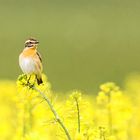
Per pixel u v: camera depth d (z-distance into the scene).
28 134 19.45
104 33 70.12
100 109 19.59
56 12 80.44
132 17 76.88
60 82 51.00
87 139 15.99
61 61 59.91
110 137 16.27
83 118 16.44
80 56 61.91
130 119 21.53
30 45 17.64
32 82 16.48
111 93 19.62
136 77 38.00
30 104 19.84
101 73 55.62
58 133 16.08
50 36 69.31
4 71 54.75
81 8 82.38
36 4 83.75
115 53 63.12
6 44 64.38
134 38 68.06
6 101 26.64
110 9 80.81
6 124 22.83
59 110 16.31
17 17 76.94
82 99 16.20
